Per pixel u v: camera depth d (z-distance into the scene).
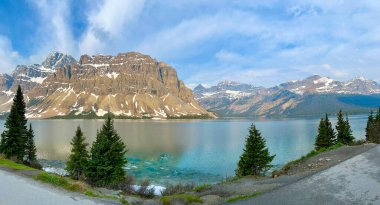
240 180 32.22
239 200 19.75
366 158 29.39
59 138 157.00
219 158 92.62
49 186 23.14
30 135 70.88
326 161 32.84
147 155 99.81
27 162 67.00
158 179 64.69
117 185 46.28
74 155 56.72
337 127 83.50
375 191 18.14
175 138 160.88
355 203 16.34
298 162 37.34
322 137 77.75
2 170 29.95
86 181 51.09
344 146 43.06
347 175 22.80
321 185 20.66
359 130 174.75
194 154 101.25
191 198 23.28
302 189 20.16
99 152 51.16
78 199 19.92
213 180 63.41
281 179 28.02
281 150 104.75
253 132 53.25
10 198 18.69
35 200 18.58
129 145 127.94
